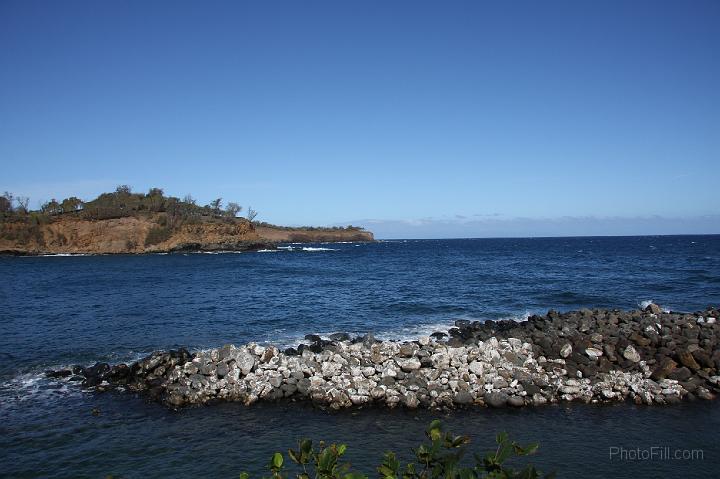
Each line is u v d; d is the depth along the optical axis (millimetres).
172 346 21453
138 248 118812
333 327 25641
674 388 14695
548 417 13102
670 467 10547
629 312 24203
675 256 87000
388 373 15031
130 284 47594
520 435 12023
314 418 13078
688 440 11805
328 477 4074
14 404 14336
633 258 81938
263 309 31516
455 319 27875
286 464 10555
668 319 21969
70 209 138625
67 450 11461
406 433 12125
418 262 80625
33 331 24500
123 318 28156
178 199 154500
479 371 15195
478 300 34781
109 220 124062
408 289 41312
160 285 46562
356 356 16859
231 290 42062
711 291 37812
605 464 10648
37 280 52531
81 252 114562
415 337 22922
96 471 10508
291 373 15320
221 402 14227
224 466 10609
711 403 14047
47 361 19000
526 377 15023
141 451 11367
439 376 15156
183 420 13078
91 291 41562
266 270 66188
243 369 15609
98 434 12289
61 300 35750
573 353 17000
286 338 22969
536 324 22328
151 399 14570
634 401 14172
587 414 13305
